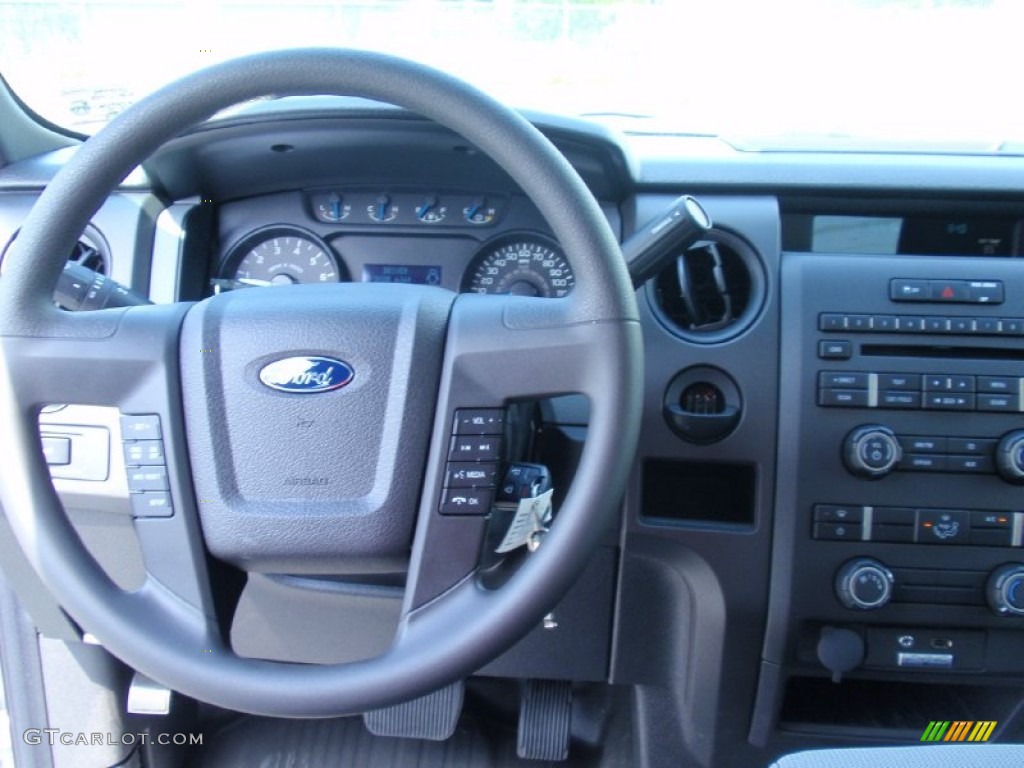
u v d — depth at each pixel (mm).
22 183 1284
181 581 878
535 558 841
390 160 1280
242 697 829
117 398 880
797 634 1249
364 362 873
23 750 1513
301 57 803
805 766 878
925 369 1184
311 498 881
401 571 939
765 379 1193
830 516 1196
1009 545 1193
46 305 872
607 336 825
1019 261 1214
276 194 1375
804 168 1268
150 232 1314
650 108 1611
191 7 1548
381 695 830
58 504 884
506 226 1343
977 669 1256
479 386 855
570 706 1501
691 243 1027
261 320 885
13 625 1449
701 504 1235
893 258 1226
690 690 1325
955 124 1583
